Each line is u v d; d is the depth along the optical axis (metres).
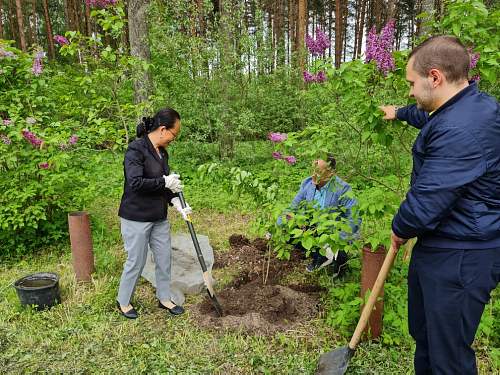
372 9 21.27
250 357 3.06
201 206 6.68
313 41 3.26
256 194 3.81
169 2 8.00
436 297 1.96
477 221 1.85
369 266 3.01
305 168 6.50
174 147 8.61
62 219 5.26
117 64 5.07
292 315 3.57
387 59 2.86
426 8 6.66
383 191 3.27
